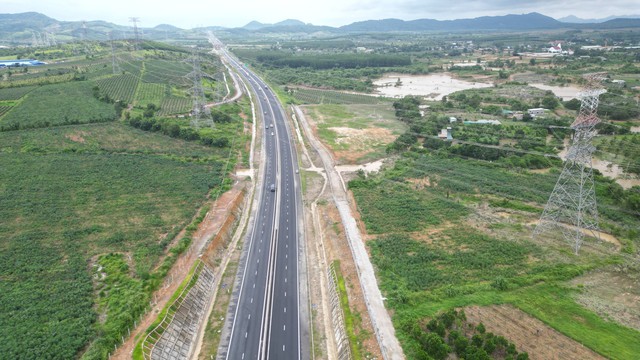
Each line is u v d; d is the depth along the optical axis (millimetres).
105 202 128250
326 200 143250
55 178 140750
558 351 72500
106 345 73938
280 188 154250
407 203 133750
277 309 91312
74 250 103250
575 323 79250
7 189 131375
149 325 79250
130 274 95000
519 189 140250
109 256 100812
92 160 157750
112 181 142125
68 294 86750
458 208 129250
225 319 88000
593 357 71312
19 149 162875
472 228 116875
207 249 107000
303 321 87875
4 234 108500
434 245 108188
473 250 105125
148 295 88000
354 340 78125
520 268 97000
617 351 72250
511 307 83938
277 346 80875
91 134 183125
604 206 127375
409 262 100562
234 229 124438
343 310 86438
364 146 196625
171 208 127188
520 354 68875
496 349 72812
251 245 116500
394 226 119062
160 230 114312
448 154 176875
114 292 88188
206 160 168500
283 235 122062
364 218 123750
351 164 176500
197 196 135875
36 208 121500
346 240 112875
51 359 70688
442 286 90625
